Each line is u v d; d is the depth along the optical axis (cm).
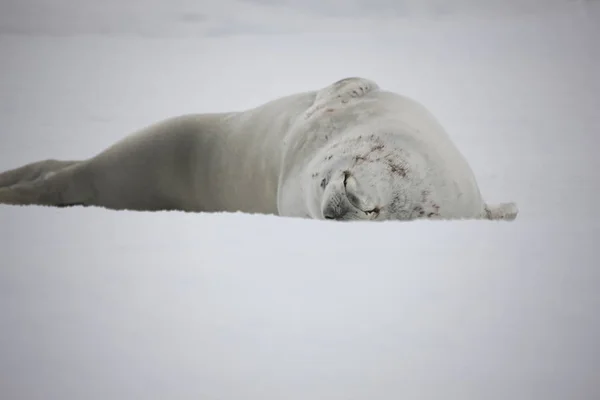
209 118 3231
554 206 3114
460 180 2677
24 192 3319
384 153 2589
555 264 2173
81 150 4400
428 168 2614
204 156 3144
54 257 2280
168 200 3212
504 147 4288
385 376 1506
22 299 1914
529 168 3812
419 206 2608
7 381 1498
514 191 3400
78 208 3083
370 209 2498
